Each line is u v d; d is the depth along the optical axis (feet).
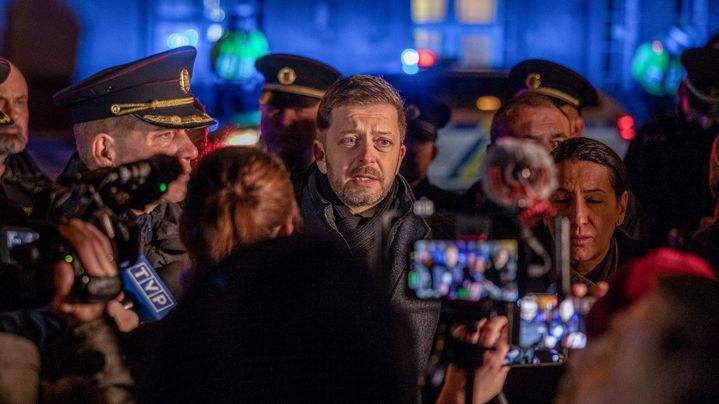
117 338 9.24
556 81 18.48
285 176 9.37
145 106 12.29
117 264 9.73
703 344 6.46
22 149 12.41
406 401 6.88
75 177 9.87
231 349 6.64
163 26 51.03
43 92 47.88
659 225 18.17
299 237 6.98
